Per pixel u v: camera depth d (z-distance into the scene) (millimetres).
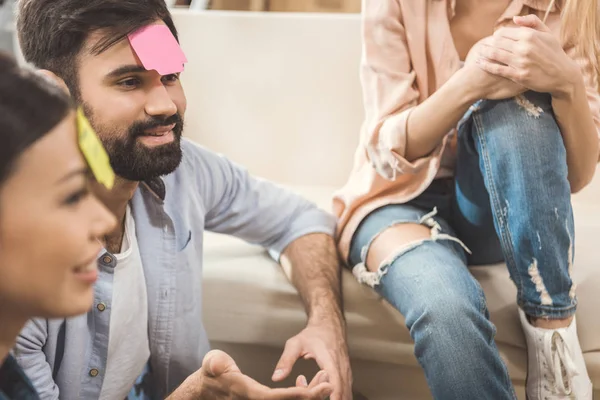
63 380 1041
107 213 612
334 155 1713
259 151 1741
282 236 1346
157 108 961
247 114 1727
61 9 939
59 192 564
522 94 1106
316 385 1002
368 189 1275
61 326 1018
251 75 1705
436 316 1045
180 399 1000
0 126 529
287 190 1388
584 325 1221
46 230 560
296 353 1140
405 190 1264
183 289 1162
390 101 1235
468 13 1281
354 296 1285
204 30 1700
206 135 1757
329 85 1679
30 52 986
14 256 561
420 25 1255
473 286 1101
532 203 1070
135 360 1119
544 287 1105
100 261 1023
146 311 1117
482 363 1031
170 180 1166
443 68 1258
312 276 1271
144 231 1110
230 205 1307
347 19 1644
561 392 1123
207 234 1536
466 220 1268
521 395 1272
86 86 951
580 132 1125
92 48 941
